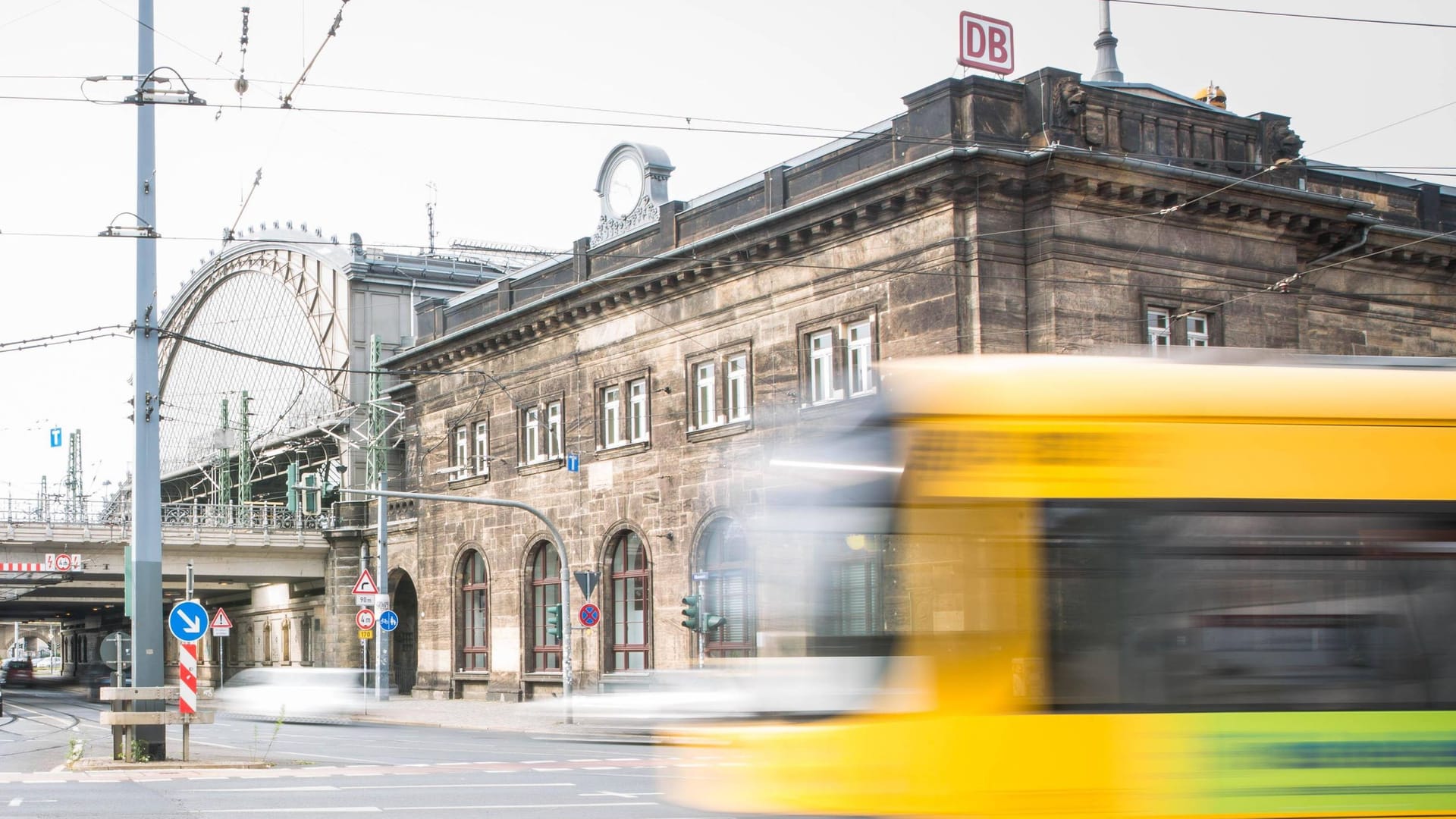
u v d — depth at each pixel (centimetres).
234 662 8150
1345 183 3700
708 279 3847
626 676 3875
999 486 1012
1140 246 3234
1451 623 999
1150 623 990
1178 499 1007
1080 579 996
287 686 4369
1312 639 992
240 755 2612
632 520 4147
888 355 3266
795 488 1088
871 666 1025
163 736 2395
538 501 4612
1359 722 981
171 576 6253
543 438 4612
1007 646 991
